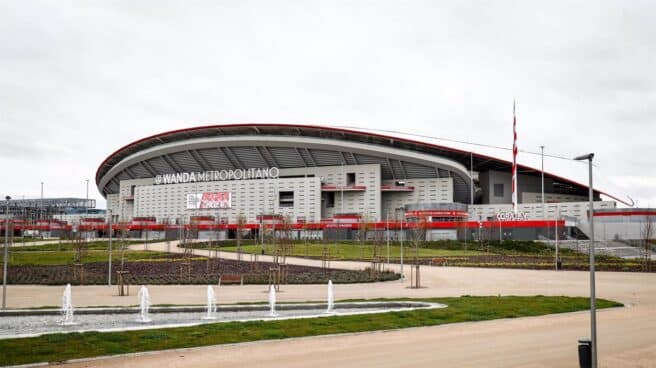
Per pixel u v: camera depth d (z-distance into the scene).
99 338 19.83
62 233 118.38
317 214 132.00
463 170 130.88
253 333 21.28
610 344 19.95
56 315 27.62
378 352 18.48
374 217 125.94
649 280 48.91
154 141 154.38
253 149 142.00
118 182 186.62
